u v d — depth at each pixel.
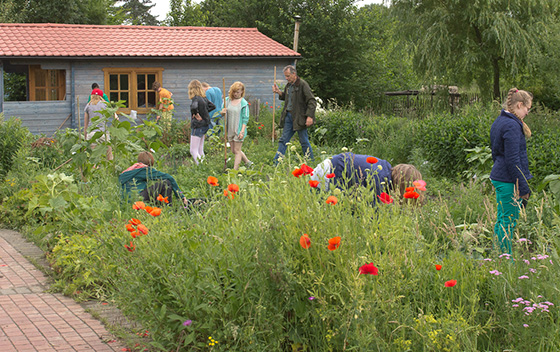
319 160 8.18
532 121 10.28
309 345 3.23
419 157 10.49
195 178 8.89
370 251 3.19
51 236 5.98
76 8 34.47
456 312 3.22
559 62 18.22
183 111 19.45
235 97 10.12
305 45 28.23
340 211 3.45
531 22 18.89
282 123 10.72
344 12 28.41
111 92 18.69
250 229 3.43
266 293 3.23
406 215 3.50
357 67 28.91
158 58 18.77
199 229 3.68
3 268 5.36
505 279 3.41
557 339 2.94
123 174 6.09
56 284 4.80
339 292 3.08
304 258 3.27
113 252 4.14
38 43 18.33
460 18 19.86
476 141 9.76
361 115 14.19
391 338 3.01
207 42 20.56
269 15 30.09
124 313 3.61
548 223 5.48
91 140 6.93
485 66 20.56
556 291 3.23
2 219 7.15
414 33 20.81
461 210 6.42
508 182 5.11
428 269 3.46
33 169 8.63
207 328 3.21
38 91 19.66
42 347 3.60
